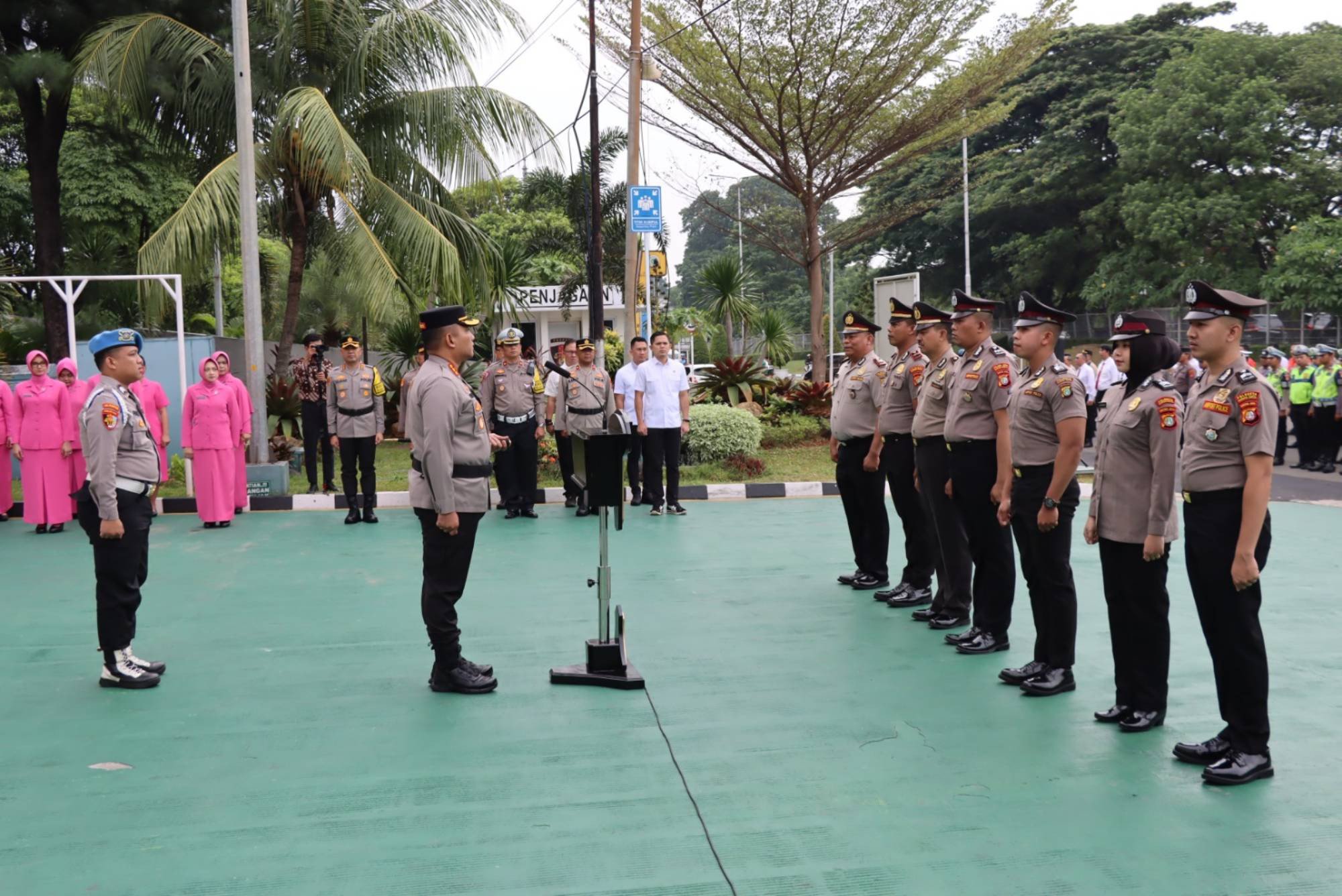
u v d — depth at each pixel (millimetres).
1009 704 4680
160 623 6227
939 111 17781
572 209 21094
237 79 11234
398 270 14633
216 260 19922
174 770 3980
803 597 6789
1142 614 4293
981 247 38344
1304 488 12664
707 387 15852
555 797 3688
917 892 3012
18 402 9891
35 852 3314
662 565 7832
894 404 6477
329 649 5645
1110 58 34719
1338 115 28938
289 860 3242
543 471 12719
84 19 14133
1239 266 29328
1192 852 3240
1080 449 4707
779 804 3615
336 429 9945
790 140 17938
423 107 14617
